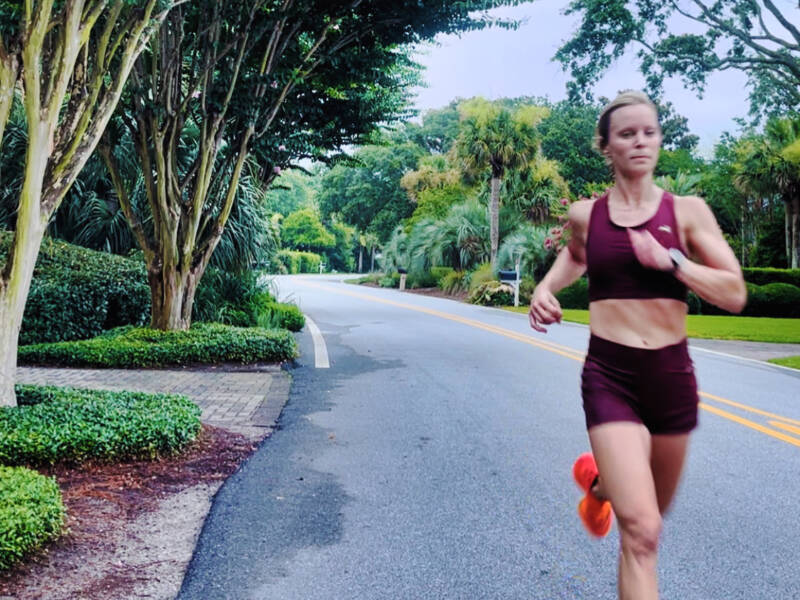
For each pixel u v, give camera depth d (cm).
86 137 591
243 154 1103
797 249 3869
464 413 700
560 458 536
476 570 334
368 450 555
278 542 365
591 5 2370
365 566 337
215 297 1377
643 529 204
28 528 315
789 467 526
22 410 513
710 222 220
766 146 3884
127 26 619
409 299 2778
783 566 346
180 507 412
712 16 2361
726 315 2866
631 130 225
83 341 1015
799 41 2283
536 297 242
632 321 222
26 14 520
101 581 310
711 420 696
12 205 1373
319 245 8394
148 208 1411
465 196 4253
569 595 309
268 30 1045
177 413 539
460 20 1034
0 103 539
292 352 1047
